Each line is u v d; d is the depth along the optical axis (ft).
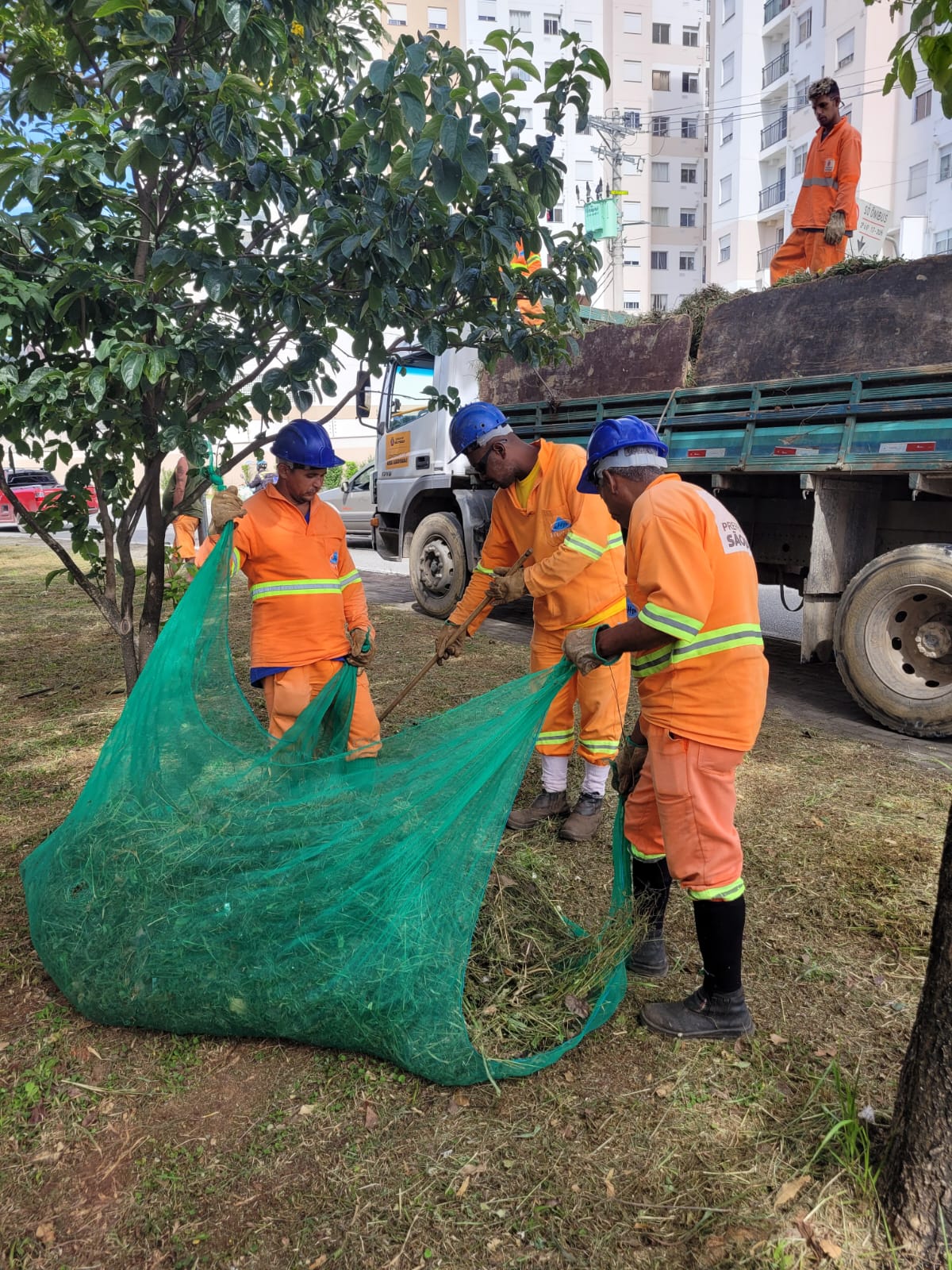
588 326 22.54
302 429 11.03
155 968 7.96
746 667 7.84
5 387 10.62
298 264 10.59
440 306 12.75
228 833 8.36
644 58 162.09
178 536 25.58
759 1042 8.29
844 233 23.41
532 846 12.42
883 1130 6.93
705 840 8.02
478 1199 6.54
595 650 8.14
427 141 8.55
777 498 21.21
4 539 66.39
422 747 9.17
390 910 7.67
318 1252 6.12
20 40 10.59
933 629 16.78
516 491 12.46
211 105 9.20
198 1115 7.39
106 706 19.03
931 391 15.78
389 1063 7.97
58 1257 6.13
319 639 11.79
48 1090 7.67
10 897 10.82
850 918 10.55
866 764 15.69
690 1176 6.71
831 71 112.47
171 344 10.86
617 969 8.85
